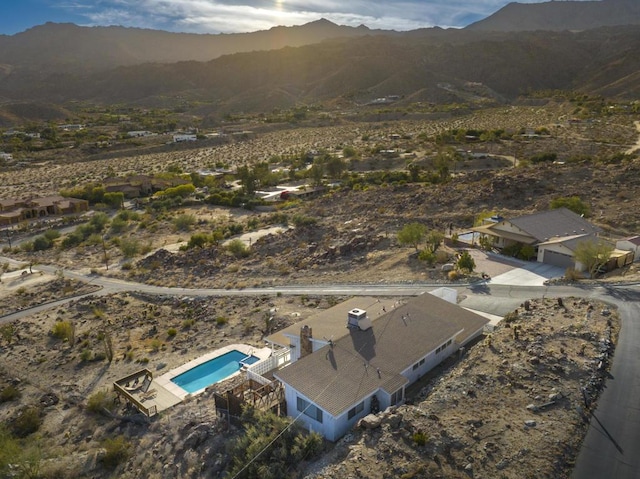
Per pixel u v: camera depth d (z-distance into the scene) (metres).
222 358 42.91
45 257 83.75
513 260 57.00
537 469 21.62
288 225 92.12
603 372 28.73
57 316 56.50
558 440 23.28
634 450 22.67
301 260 69.12
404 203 87.50
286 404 29.12
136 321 54.12
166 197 124.62
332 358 30.12
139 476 29.36
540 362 29.72
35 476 30.34
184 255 76.44
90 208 123.25
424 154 146.88
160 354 45.84
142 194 133.12
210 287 63.00
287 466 24.48
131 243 80.62
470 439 23.73
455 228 72.69
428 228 73.25
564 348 31.38
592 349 31.09
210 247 78.62
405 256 62.53
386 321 34.41
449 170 120.81
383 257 64.12
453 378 29.61
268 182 132.88
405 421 25.23
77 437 34.69
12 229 105.25
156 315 55.56
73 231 101.00
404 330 33.53
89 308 58.25
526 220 60.31
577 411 25.30
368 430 25.19
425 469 22.00
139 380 40.09
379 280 56.50
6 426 36.41
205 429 30.53
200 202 120.69
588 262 49.41
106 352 45.72
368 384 27.77
